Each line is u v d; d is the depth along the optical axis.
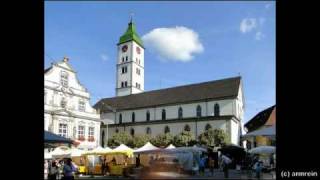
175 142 58.78
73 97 55.50
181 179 17.86
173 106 70.38
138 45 101.62
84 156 35.38
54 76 52.28
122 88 98.75
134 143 62.78
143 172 17.50
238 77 67.75
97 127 59.78
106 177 28.28
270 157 32.44
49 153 34.34
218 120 60.72
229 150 35.75
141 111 74.88
